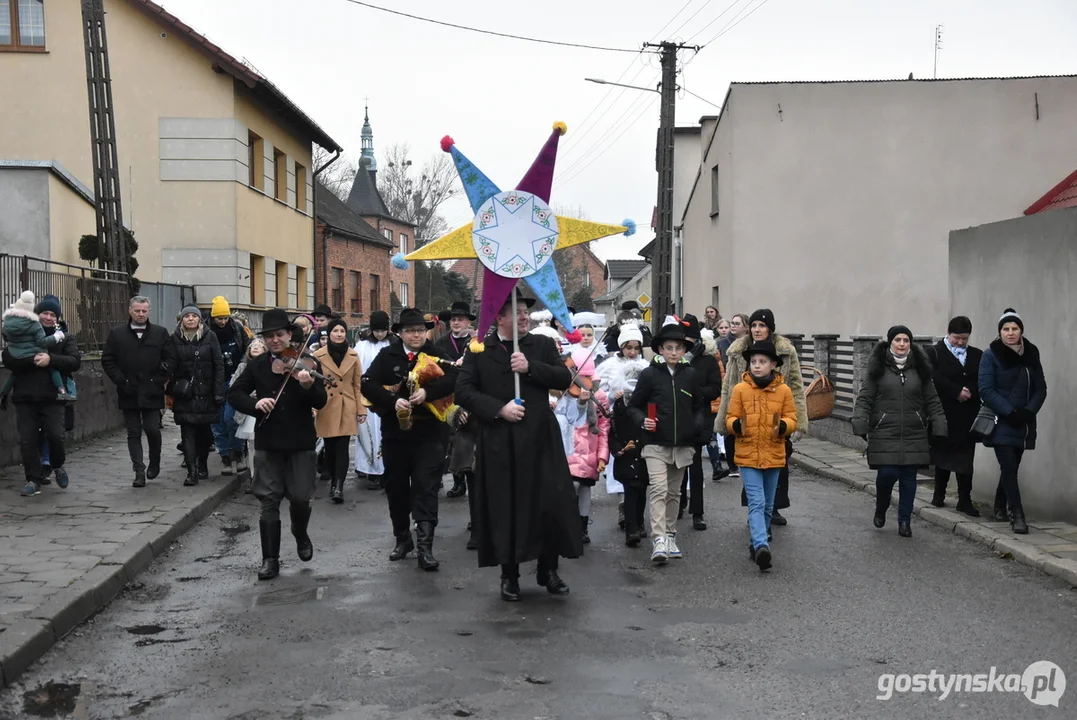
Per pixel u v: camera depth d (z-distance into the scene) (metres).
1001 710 5.04
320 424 11.42
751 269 23.55
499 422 7.14
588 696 5.20
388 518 10.49
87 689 5.38
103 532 8.90
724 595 7.31
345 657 5.86
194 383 11.59
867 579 7.79
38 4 24.73
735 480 12.98
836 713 4.98
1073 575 7.61
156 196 25.20
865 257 23.42
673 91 26.28
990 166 23.22
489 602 7.11
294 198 31.94
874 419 9.50
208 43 24.83
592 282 83.12
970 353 10.05
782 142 23.45
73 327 15.43
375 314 12.79
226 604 7.10
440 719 4.89
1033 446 9.23
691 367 8.54
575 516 7.22
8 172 17.56
